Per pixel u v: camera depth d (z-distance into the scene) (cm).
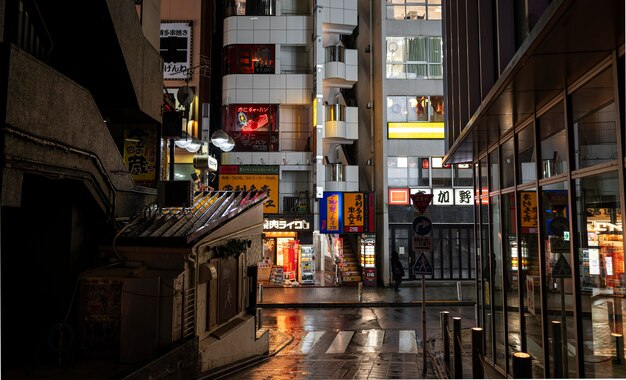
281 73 2911
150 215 1043
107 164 922
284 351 1341
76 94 782
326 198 2653
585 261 636
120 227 963
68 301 852
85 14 980
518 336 952
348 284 2575
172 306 827
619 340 551
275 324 1720
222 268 1091
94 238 924
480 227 1245
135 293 823
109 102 1157
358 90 3128
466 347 1314
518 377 614
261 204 1416
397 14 2784
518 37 736
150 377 718
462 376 966
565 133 684
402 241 2667
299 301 2094
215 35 3184
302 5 3016
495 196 1118
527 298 887
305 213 2695
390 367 1086
